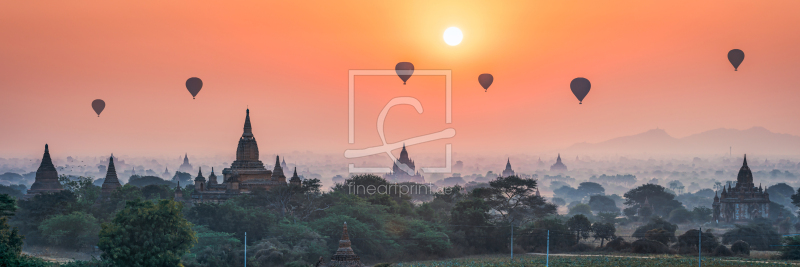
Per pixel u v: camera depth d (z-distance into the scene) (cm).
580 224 13088
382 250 10700
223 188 14125
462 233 12306
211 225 10575
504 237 12506
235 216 10700
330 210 11756
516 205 14888
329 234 10431
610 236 13050
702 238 11962
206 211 10831
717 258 11012
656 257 11150
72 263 8444
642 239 12438
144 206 8181
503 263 10206
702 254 11638
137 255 7694
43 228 10956
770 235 13138
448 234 12062
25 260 7856
